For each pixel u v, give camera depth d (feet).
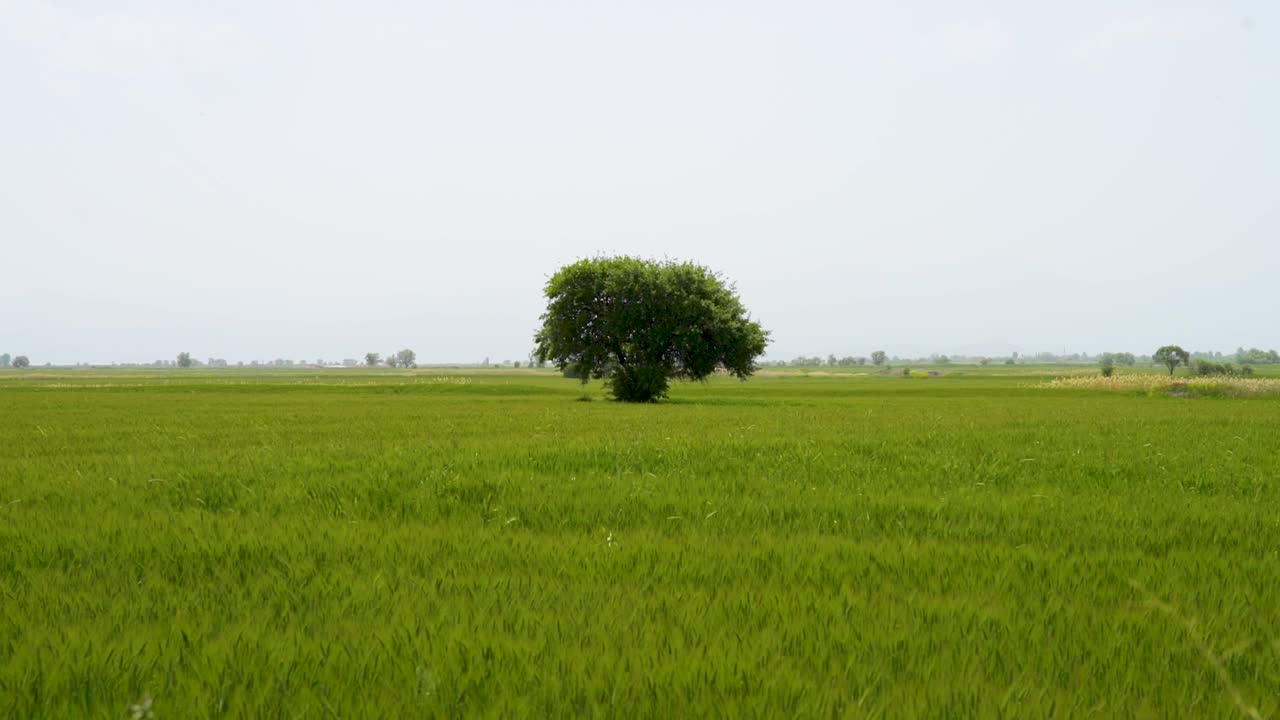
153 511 29.84
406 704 11.95
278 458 46.91
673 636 15.29
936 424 82.33
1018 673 13.56
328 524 27.61
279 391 222.48
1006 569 21.12
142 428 75.41
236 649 14.32
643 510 30.78
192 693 12.27
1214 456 50.19
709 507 31.12
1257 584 19.44
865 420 90.79
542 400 171.83
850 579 20.26
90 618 16.52
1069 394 231.91
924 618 16.74
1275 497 34.42
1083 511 30.63
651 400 177.88
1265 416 98.99
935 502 32.24
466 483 35.37
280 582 19.53
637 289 177.99
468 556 22.88
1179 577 20.24
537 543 24.67
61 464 45.19
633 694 12.42
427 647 14.62
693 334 172.35
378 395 196.54
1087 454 50.80
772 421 88.38
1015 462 46.85
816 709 11.89
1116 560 22.29
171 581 19.92
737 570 21.27
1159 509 31.01
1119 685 13.00
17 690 12.19
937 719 11.66
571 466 43.06
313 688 12.62
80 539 24.29
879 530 27.55
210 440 61.77
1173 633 15.44
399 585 19.30
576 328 180.86
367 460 45.29
